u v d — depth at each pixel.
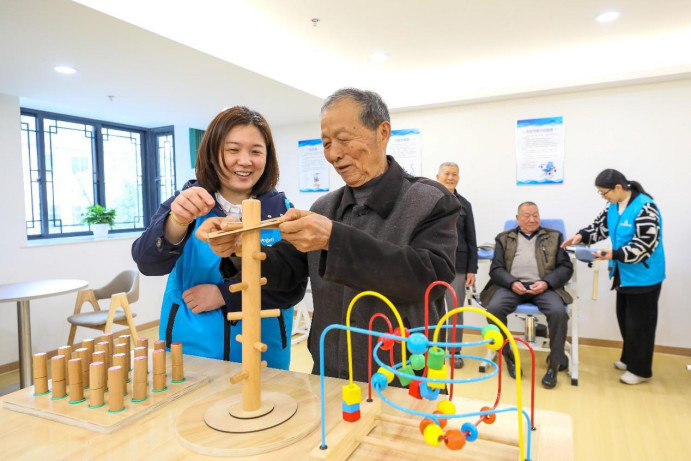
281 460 0.56
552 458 0.56
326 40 2.74
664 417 2.21
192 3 2.17
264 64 2.66
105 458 0.57
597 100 3.12
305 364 3.02
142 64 2.36
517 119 3.34
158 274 0.97
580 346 3.27
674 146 2.96
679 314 3.03
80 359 0.74
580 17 2.43
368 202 0.91
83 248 3.38
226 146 0.97
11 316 2.92
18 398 0.74
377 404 0.68
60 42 2.03
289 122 4.11
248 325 0.66
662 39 2.79
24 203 3.04
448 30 2.60
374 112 0.87
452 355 0.64
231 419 0.65
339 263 0.72
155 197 4.52
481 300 3.01
